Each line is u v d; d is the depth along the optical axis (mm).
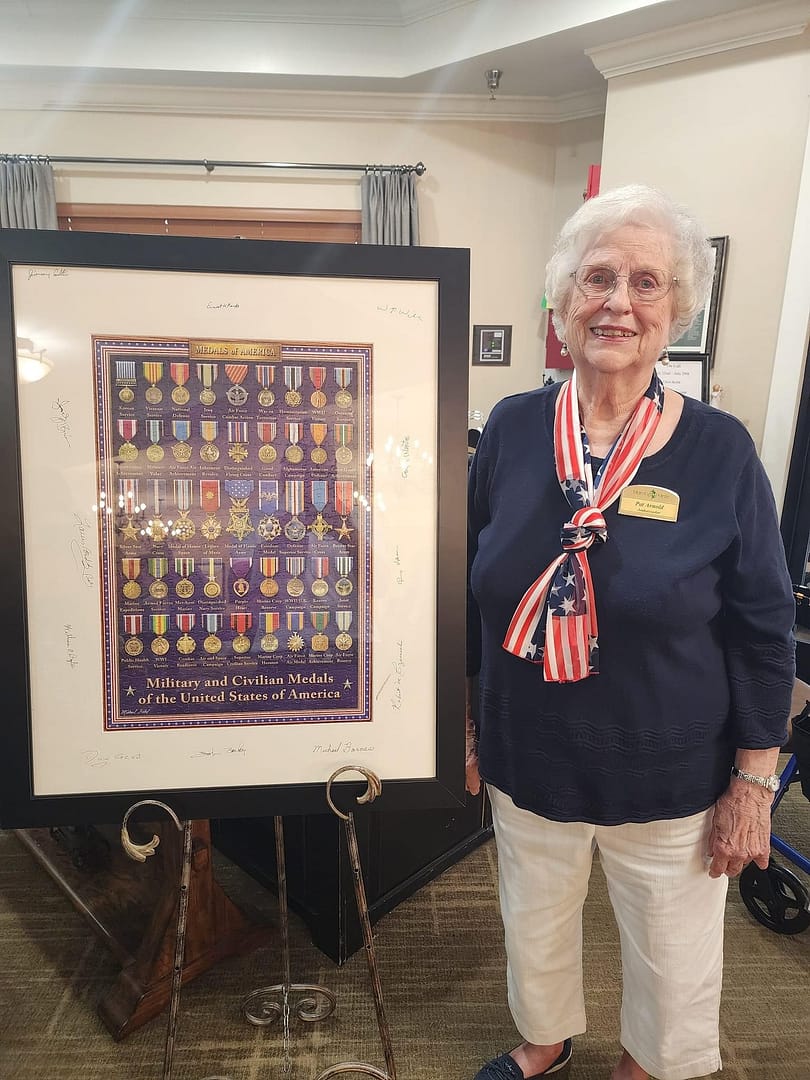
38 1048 1404
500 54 2998
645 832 1039
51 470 891
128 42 3199
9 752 912
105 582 918
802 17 2369
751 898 1792
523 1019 1233
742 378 2666
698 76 2652
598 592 962
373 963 1063
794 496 2627
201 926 1561
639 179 2861
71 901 1725
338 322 917
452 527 950
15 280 860
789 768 1728
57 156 3527
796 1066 1404
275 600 950
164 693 943
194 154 3604
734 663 1027
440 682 969
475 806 2039
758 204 2561
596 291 972
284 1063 1353
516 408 1123
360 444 941
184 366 902
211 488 927
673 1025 1106
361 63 3254
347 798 982
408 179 3543
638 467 979
